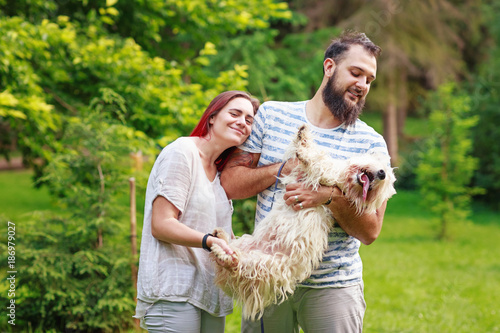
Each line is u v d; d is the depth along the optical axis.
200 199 2.62
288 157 2.69
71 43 5.54
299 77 13.96
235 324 5.16
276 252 2.66
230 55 12.38
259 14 7.07
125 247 4.85
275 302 2.68
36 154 6.00
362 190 2.61
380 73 18.08
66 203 4.97
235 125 2.68
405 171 18.19
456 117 11.75
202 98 5.92
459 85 18.47
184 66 6.92
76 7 6.59
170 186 2.52
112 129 4.86
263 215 2.87
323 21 17.73
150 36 6.92
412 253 10.02
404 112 23.08
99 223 4.59
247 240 2.78
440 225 11.73
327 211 2.71
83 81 5.99
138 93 5.58
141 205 7.26
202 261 2.66
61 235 4.73
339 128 2.82
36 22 6.00
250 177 2.75
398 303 6.51
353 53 2.71
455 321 5.78
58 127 5.63
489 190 15.38
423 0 18.06
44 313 4.45
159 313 2.54
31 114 4.95
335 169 2.64
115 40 6.21
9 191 14.12
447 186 11.52
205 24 6.73
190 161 2.60
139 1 6.40
